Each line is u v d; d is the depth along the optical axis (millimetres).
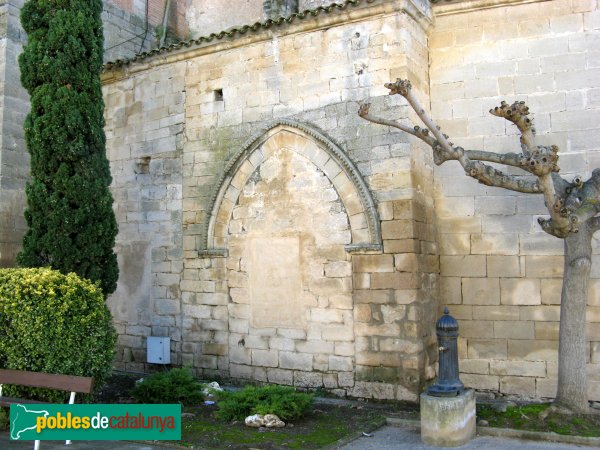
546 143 8414
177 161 10633
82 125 8703
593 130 8219
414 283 8172
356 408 8055
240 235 9773
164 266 10648
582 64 8344
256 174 9688
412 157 8391
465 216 8797
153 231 10852
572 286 7062
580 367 7031
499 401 8297
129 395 8883
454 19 9070
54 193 8438
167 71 10898
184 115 10609
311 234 9086
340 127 8945
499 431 6738
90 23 9070
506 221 8570
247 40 9875
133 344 10914
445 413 6445
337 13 8961
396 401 8195
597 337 8016
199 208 10266
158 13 14281
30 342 6863
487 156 6941
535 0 8562
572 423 6742
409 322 8172
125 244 11211
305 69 9367
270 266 9430
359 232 8664
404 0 8461
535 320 8336
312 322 8984
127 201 11258
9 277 7211
